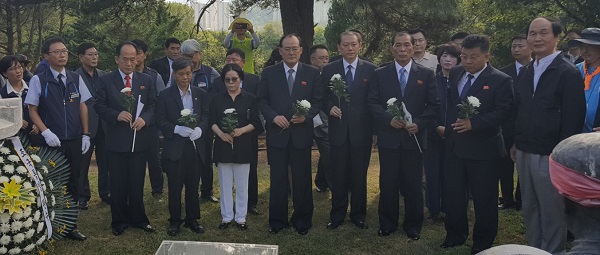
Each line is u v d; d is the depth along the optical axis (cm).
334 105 535
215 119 543
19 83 546
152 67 705
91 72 634
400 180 523
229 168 547
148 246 504
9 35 1866
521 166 451
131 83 529
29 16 2058
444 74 580
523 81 449
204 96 552
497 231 495
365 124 532
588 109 455
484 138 462
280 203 542
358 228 552
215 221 578
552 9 1454
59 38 504
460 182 483
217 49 2356
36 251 437
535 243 454
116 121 515
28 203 411
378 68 526
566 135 416
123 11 1155
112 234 536
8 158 418
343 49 532
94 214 605
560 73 418
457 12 1200
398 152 511
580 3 1341
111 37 1318
